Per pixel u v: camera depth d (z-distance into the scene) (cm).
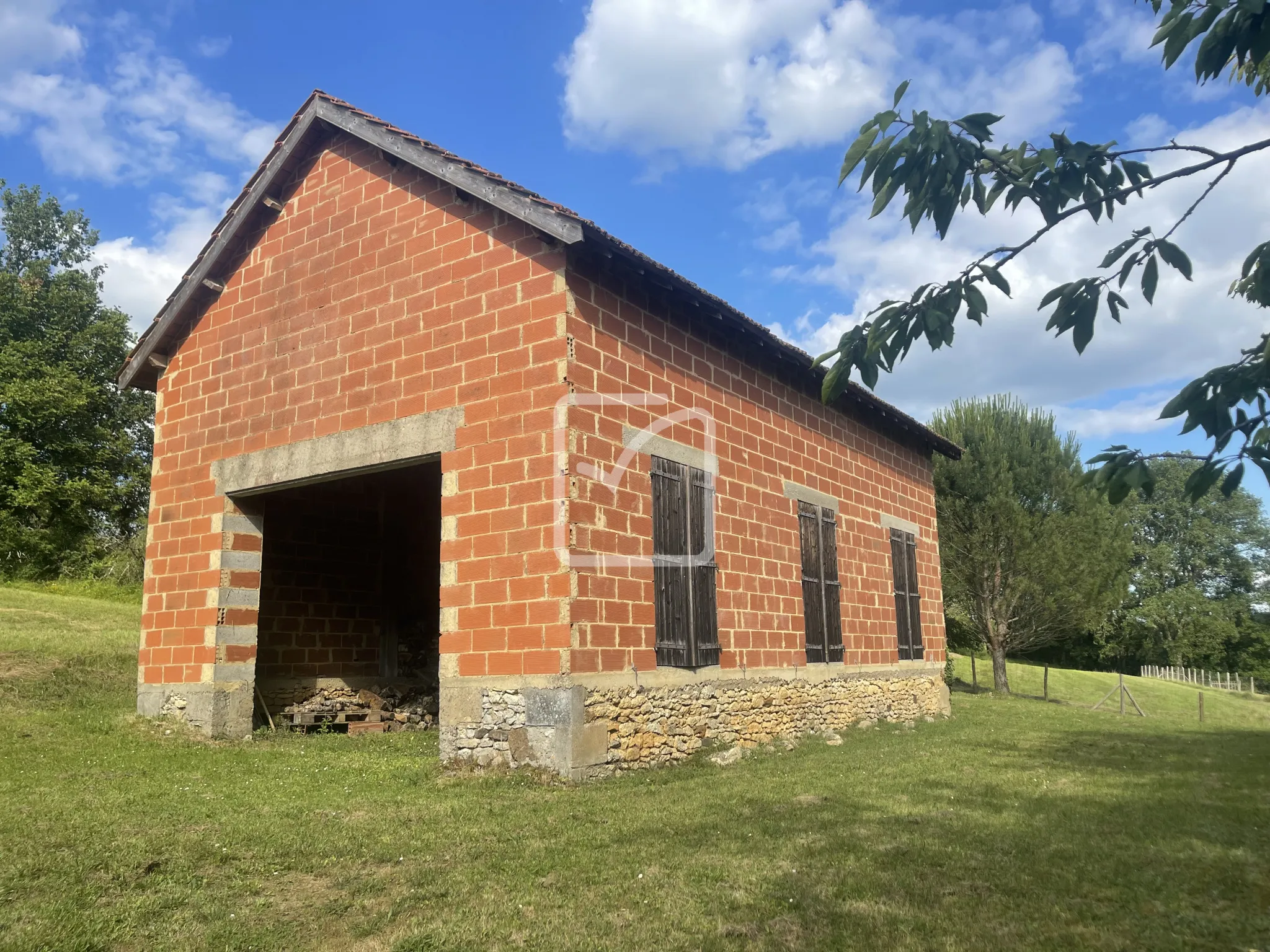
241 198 1170
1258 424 236
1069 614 2509
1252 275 262
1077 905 461
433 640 1405
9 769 822
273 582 1233
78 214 3512
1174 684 3644
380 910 464
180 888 495
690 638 988
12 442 2988
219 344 1191
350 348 1044
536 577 852
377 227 1048
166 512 1202
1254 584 4938
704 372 1092
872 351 313
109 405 3375
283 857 557
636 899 474
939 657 1705
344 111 1069
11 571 2981
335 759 944
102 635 1650
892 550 1570
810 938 418
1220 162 272
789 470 1259
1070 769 934
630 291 977
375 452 992
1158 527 4994
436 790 781
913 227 299
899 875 513
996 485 2514
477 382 925
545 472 862
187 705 1112
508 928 433
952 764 957
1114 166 288
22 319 3150
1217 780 855
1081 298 280
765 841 593
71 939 416
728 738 1036
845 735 1239
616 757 858
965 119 282
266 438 1105
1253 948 404
